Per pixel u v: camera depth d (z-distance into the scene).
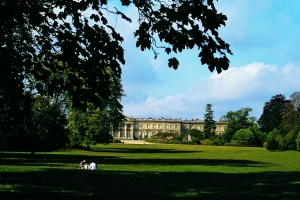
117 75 8.02
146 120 192.12
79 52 7.81
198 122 199.25
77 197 11.84
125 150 66.88
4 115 8.84
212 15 6.37
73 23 7.87
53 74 8.34
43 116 34.91
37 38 8.13
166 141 140.12
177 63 7.17
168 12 6.33
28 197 11.58
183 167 27.97
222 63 6.69
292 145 74.81
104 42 7.66
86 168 24.41
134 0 7.17
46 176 18.22
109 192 13.12
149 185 15.57
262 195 13.15
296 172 24.38
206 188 14.96
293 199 12.24
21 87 8.41
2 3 7.20
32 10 7.21
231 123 139.75
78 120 58.50
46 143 36.47
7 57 8.06
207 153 58.78
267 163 35.12
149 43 7.41
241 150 76.69
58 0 7.79
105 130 60.72
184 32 6.57
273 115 126.88
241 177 20.45
